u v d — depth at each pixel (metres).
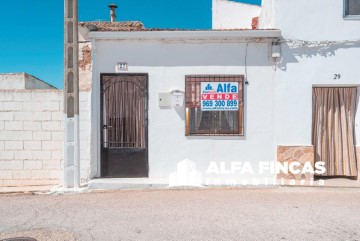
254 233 4.91
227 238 4.73
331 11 8.02
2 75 13.79
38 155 8.06
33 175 8.08
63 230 5.09
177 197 6.99
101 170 8.19
